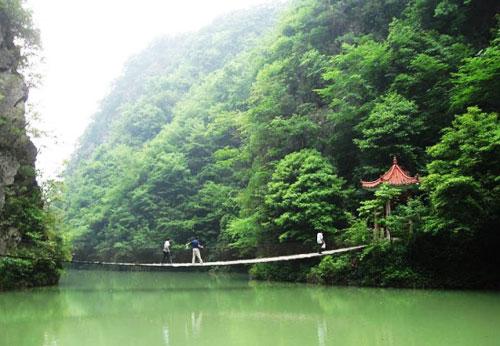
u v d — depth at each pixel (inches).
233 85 2144.4
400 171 850.1
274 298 759.1
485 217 723.4
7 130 924.0
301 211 1012.5
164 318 602.5
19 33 1002.1
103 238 2124.8
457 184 698.8
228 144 1932.8
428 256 783.1
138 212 1941.4
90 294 889.5
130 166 2119.8
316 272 933.8
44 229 1024.2
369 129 972.6
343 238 930.7
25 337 492.7
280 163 1085.8
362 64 1071.0
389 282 800.9
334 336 460.8
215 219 1702.8
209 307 689.6
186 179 1854.1
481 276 752.3
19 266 958.4
